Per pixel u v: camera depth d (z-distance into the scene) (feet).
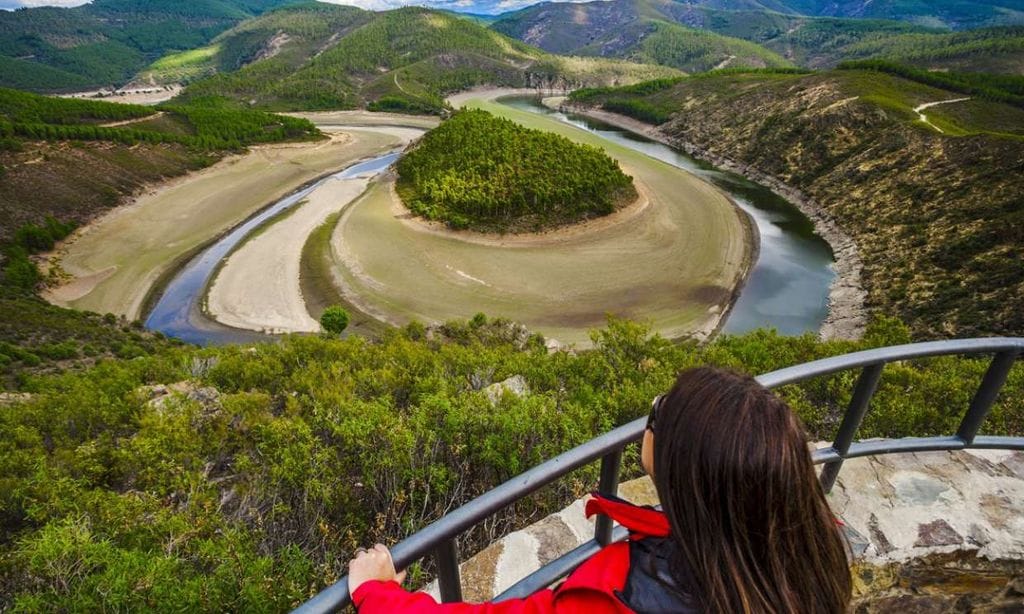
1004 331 153.48
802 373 8.27
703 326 164.76
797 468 4.16
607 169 264.72
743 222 246.27
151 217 264.52
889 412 34.76
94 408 54.44
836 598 4.43
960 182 229.04
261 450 34.14
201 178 327.88
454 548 6.15
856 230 238.07
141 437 40.09
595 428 34.63
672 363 54.80
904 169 261.03
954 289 173.88
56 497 33.50
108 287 199.93
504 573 11.47
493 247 210.79
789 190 306.96
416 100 640.58
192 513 28.14
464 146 288.51
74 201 266.57
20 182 261.85
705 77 564.30
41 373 125.80
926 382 41.55
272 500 28.40
